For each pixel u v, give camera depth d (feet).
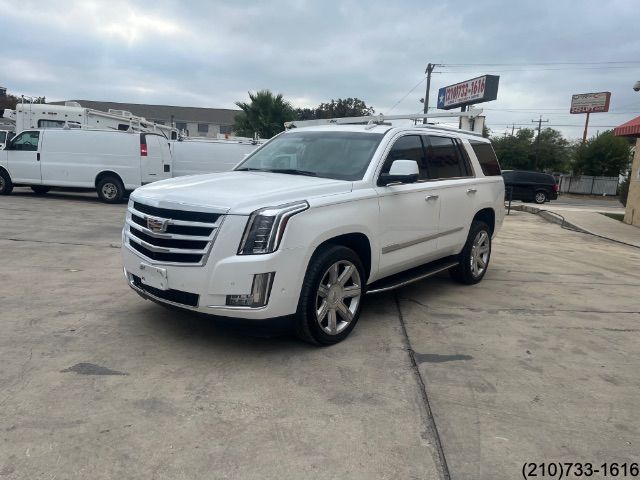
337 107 198.49
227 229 12.47
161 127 71.05
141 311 16.67
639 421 11.22
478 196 21.58
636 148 55.98
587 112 203.92
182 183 14.84
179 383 11.93
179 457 9.20
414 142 18.29
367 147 16.87
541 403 11.84
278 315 12.98
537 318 18.08
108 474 8.67
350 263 14.84
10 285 19.27
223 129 225.97
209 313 12.79
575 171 164.25
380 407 11.30
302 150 17.74
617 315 18.92
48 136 50.57
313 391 11.86
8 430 9.75
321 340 14.25
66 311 16.48
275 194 13.30
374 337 15.47
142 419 10.35
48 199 51.19
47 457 9.01
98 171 49.93
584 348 15.38
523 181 94.38
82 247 27.22
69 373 12.16
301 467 9.10
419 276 18.39
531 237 42.65
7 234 30.22
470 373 13.25
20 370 12.20
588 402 11.99
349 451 9.64
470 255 21.80
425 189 18.03
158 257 13.33
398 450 9.75
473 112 19.51
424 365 13.61
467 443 10.09
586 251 35.68
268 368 12.94
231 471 8.90
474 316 17.97
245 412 10.82
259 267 12.44
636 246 39.99
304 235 13.14
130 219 14.87
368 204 15.35
